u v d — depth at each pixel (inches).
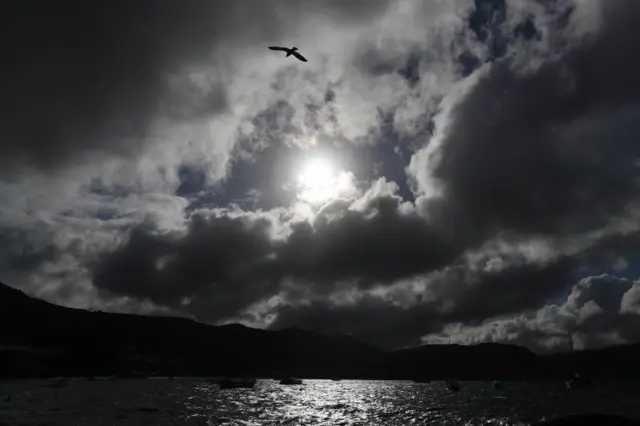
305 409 3297.2
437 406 3678.6
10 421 2169.0
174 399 4005.9
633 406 3622.0
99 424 2098.9
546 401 4367.6
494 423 2383.1
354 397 5108.3
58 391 5022.1
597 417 1481.3
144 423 2172.7
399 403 4074.8
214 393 5211.6
